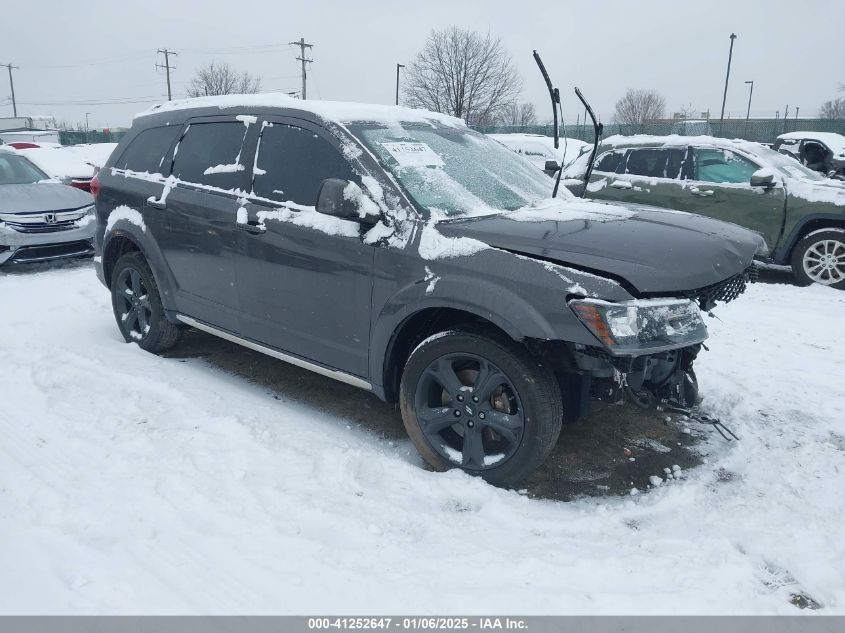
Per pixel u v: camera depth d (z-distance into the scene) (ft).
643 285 9.50
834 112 188.55
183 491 10.28
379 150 12.08
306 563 8.77
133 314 17.08
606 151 29.84
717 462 11.97
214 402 13.66
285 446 11.81
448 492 10.50
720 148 27.32
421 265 10.77
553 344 9.83
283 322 13.06
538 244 10.18
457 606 8.06
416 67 126.00
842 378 15.96
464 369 11.00
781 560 9.07
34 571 8.43
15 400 13.51
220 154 14.51
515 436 10.38
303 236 12.27
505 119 144.77
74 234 26.73
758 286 26.12
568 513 10.26
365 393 14.87
